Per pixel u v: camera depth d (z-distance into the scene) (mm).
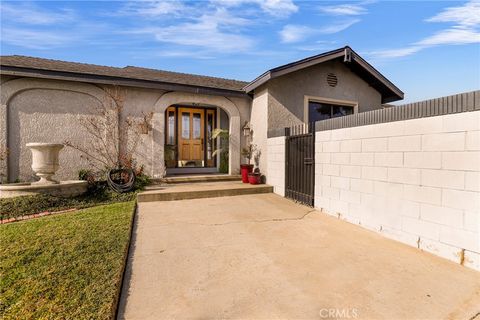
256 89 7586
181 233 3504
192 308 1887
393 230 3301
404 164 3143
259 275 2377
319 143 4801
